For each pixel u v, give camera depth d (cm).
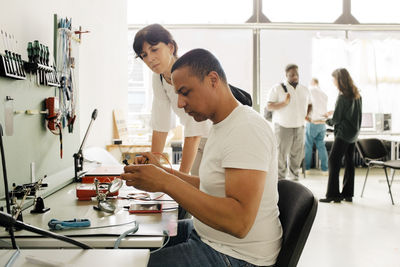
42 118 183
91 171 191
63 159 212
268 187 113
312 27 596
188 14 583
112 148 360
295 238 110
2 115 145
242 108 112
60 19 201
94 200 150
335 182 397
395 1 605
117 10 416
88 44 302
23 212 132
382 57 610
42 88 183
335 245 281
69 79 214
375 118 606
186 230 140
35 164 176
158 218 125
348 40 605
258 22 591
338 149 390
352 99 378
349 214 358
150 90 584
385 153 427
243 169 100
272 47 598
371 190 461
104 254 87
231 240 113
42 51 173
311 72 605
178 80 109
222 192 112
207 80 109
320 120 537
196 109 112
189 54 110
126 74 473
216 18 587
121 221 121
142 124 536
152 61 179
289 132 480
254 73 597
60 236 86
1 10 156
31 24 187
